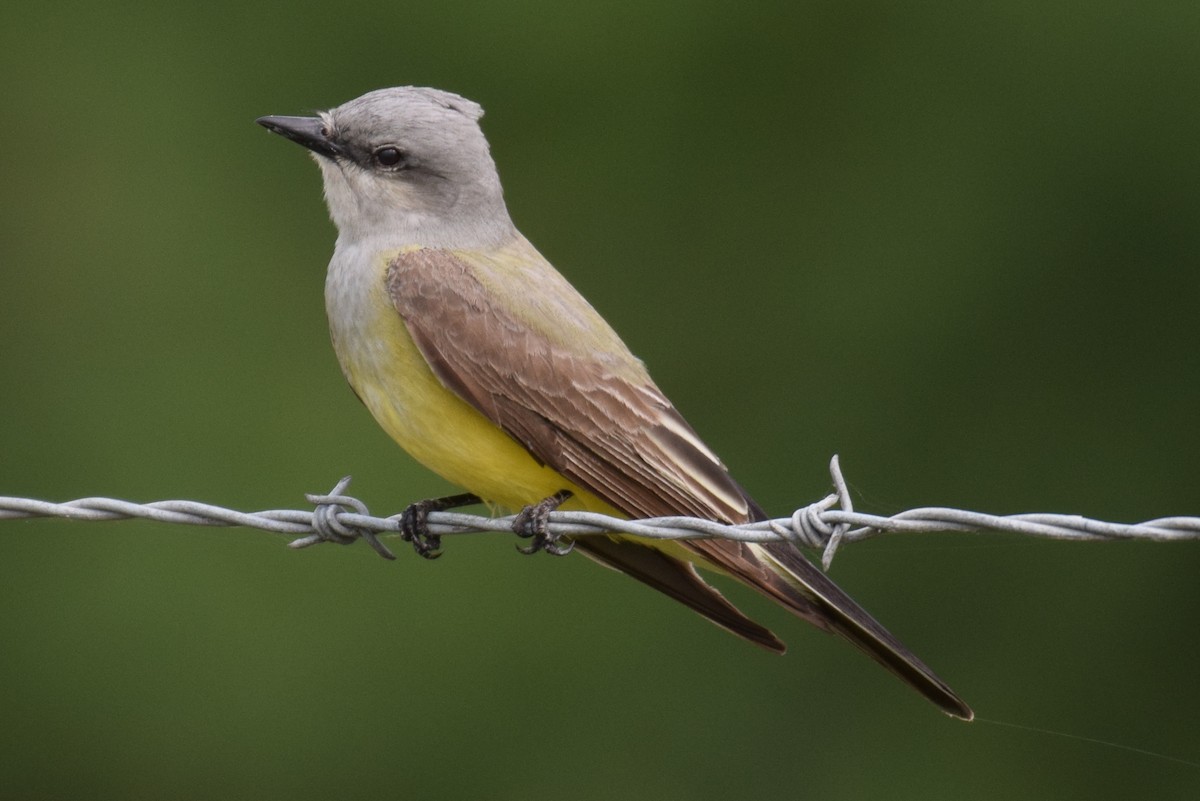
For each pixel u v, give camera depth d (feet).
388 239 27.73
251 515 22.98
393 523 22.77
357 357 26.78
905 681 23.73
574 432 26.02
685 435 26.48
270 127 28.25
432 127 27.89
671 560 26.04
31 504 22.72
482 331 26.11
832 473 21.47
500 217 28.66
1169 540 19.97
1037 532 20.34
